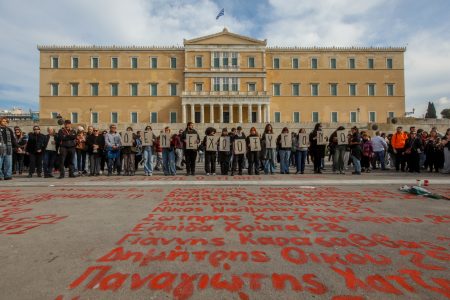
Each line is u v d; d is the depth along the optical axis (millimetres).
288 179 12195
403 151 15859
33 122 38688
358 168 14656
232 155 14766
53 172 17453
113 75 60062
